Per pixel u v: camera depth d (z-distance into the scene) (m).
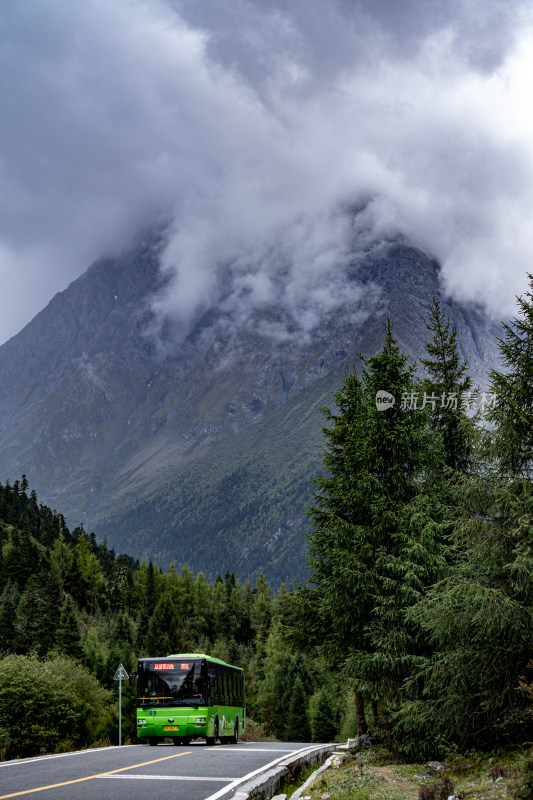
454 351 24.73
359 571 21.64
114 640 130.12
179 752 20.95
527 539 14.59
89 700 43.97
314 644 27.42
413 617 18.02
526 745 14.51
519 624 14.46
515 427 16.53
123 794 11.33
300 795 13.79
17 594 130.88
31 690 26.88
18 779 13.41
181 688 26.06
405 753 17.83
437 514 21.81
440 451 22.92
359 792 13.09
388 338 25.44
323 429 28.28
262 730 92.38
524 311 17.30
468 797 11.70
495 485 16.39
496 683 15.21
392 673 20.16
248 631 183.50
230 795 11.23
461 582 15.80
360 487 23.38
